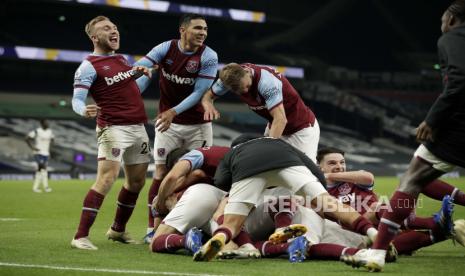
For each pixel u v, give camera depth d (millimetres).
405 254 6113
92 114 6438
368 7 43719
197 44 7516
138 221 10875
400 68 44750
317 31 43844
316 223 5859
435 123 4629
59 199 15867
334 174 6312
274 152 5418
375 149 39438
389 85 43500
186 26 7496
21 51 33312
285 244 5691
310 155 7258
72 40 37531
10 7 35281
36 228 8992
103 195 6680
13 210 12805
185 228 6102
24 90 36688
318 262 5480
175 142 7996
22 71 37250
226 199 6059
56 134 34219
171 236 5965
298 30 43625
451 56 4586
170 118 7441
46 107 36750
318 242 5816
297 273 4859
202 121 8031
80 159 31562
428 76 43875
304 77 42531
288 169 5387
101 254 5992
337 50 44312
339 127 42375
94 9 37188
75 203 14680
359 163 36562
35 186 19156
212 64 7652
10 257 5703
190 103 7562
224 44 42438
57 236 7734
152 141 34469
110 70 6820
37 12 36438
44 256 5801
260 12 42062
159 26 40281
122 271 4898
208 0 39594
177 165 5996
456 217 10562
